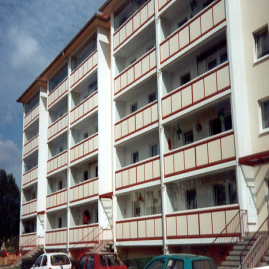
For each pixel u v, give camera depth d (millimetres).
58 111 33438
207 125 17156
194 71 18359
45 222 30078
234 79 14820
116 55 23766
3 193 30609
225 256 13070
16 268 27000
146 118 19766
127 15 24500
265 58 14734
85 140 25672
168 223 16875
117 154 22375
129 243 19391
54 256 16375
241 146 14211
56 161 29781
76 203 25625
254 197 13922
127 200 21734
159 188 19359
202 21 16812
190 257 9555
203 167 15477
